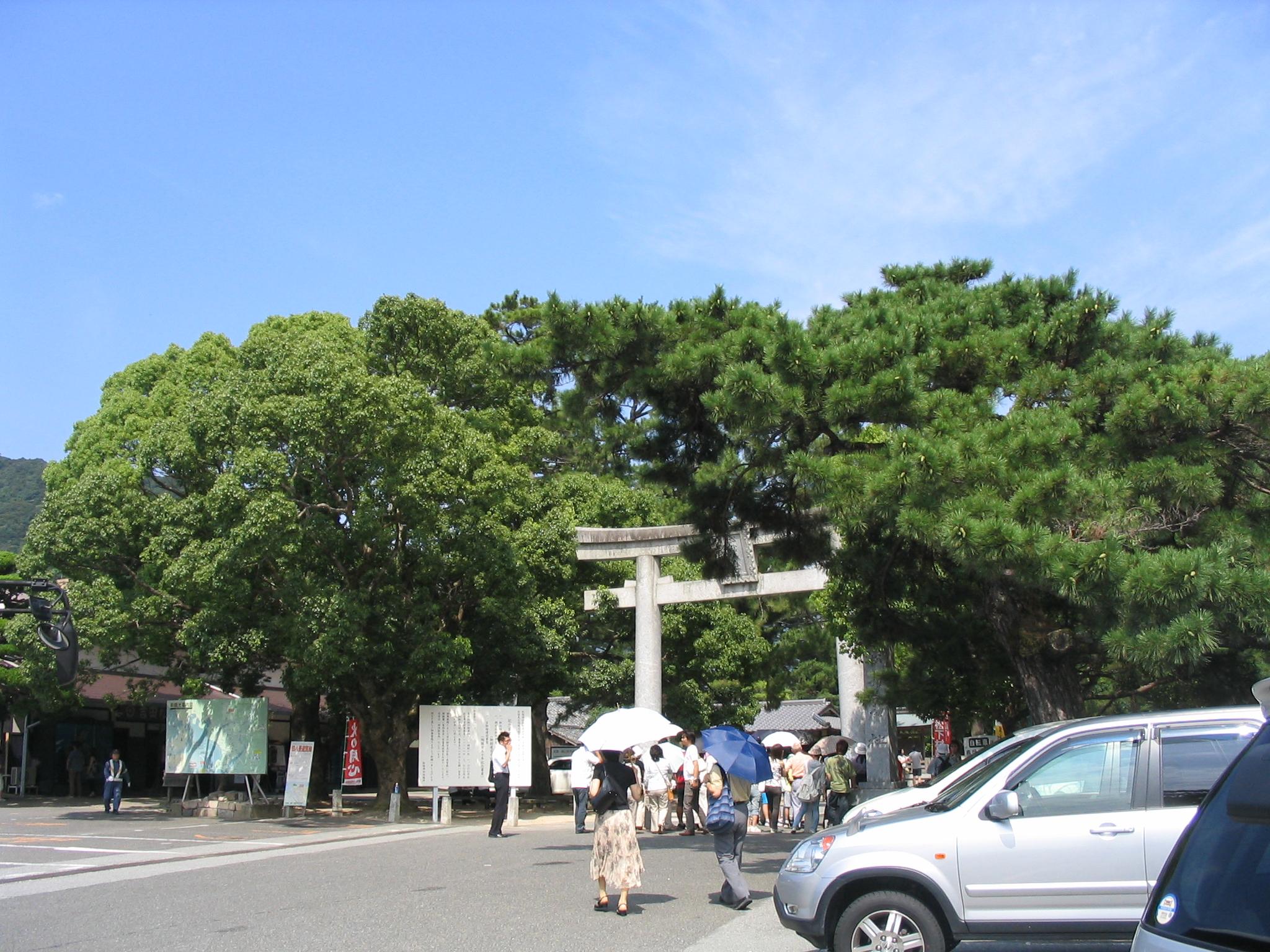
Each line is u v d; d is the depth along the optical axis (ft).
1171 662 32.78
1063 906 22.62
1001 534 33.60
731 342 44.01
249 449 69.15
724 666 96.07
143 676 97.81
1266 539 37.04
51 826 67.72
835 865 23.58
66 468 93.45
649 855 51.01
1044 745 24.20
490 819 83.41
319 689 83.05
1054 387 41.32
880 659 74.33
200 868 45.80
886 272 56.13
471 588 82.84
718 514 53.21
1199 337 48.03
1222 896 11.96
